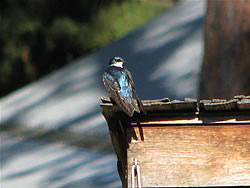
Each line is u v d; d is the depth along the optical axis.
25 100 21.33
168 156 7.21
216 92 13.00
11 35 32.44
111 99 7.35
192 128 7.26
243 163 7.14
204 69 13.21
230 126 7.22
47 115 19.08
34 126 18.70
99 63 22.08
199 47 19.23
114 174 14.28
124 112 7.21
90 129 16.86
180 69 18.22
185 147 7.22
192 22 21.64
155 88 17.50
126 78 7.63
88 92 19.75
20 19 32.28
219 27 13.03
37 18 32.53
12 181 15.34
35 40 32.81
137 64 19.95
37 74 33.16
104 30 32.91
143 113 7.28
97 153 16.17
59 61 33.22
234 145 7.19
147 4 34.75
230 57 12.87
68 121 18.06
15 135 18.75
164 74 18.33
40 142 17.84
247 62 12.73
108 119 7.35
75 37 32.56
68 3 32.69
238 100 7.11
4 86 33.03
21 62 32.94
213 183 7.11
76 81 21.31
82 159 15.92
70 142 17.12
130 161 7.21
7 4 32.31
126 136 7.31
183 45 19.95
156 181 7.14
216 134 7.23
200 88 13.29
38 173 15.45
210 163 7.16
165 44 20.69
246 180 7.08
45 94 21.19
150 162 7.21
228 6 12.95
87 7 32.88
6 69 32.81
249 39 12.72
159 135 7.27
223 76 12.93
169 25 22.53
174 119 7.27
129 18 33.47
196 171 7.15
